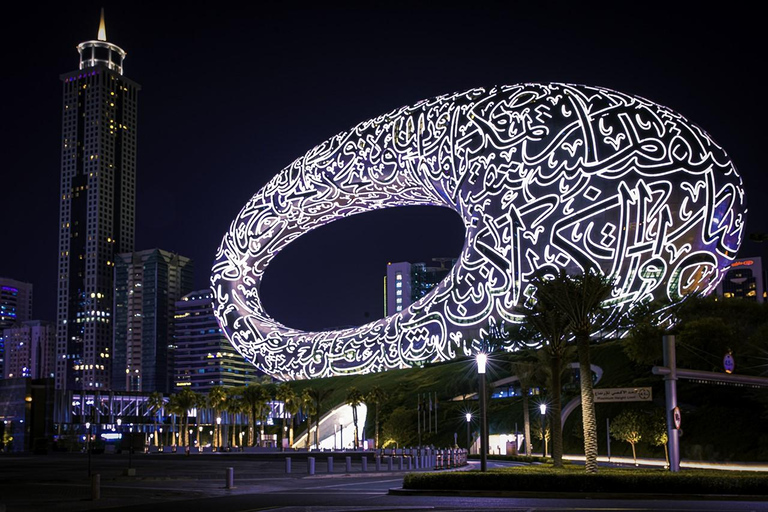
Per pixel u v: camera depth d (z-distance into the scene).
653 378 79.19
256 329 133.50
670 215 93.88
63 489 32.66
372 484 34.28
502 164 106.56
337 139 126.88
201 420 133.50
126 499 26.88
